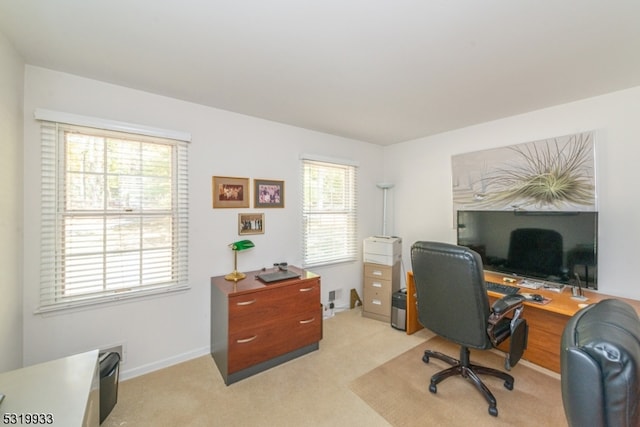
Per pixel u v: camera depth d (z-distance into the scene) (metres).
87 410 1.01
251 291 2.12
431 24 1.34
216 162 2.50
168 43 1.51
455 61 1.69
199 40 1.49
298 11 1.25
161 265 2.24
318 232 3.32
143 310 2.15
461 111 2.54
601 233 2.17
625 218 2.07
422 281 1.90
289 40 1.48
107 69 1.80
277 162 2.91
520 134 2.61
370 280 3.29
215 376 2.13
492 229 2.63
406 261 3.66
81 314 1.92
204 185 2.44
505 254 2.54
